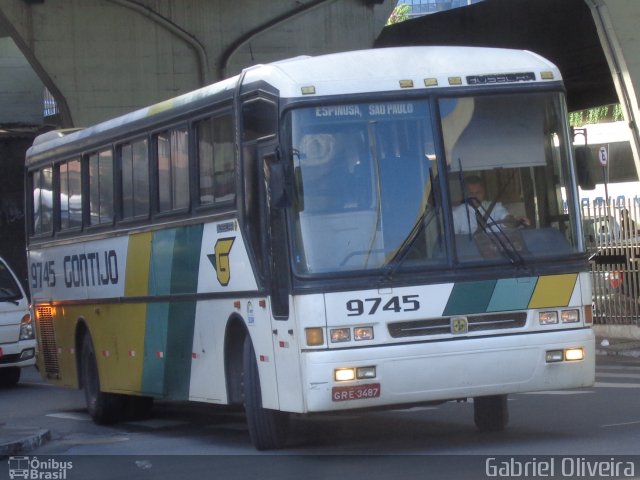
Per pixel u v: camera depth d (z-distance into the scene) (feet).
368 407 43.37
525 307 44.83
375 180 44.52
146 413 69.15
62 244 73.41
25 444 56.24
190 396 55.62
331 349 43.04
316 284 43.32
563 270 45.47
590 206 112.37
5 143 178.70
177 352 56.85
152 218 59.41
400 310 43.57
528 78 46.78
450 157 45.19
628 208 104.88
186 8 130.21
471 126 45.73
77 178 70.59
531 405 61.11
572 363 45.21
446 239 44.42
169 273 57.31
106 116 129.08
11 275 97.19
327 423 59.57
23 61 204.54
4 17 126.21
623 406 58.75
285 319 44.57
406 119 45.19
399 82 45.39
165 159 57.88
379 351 43.14
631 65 102.06
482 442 48.49
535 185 46.01
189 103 54.65
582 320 45.73
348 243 43.96
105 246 66.18
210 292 52.49
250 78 48.11
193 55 131.13
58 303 74.74
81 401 83.56
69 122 128.98
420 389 43.52
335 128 44.68
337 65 45.88
